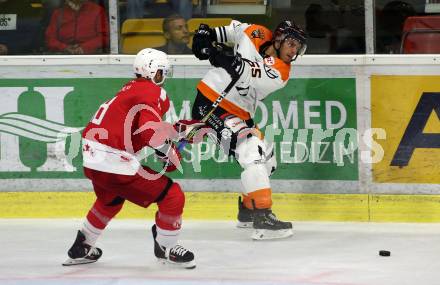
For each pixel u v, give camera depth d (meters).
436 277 10.62
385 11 14.59
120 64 14.85
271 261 11.69
